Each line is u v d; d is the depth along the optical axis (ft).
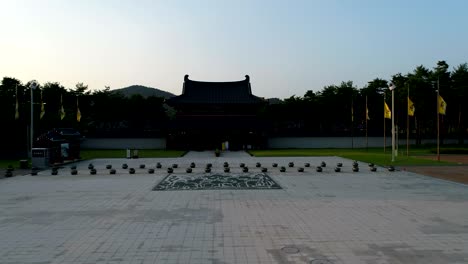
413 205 55.11
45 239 38.58
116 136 239.30
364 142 247.50
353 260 31.63
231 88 237.66
